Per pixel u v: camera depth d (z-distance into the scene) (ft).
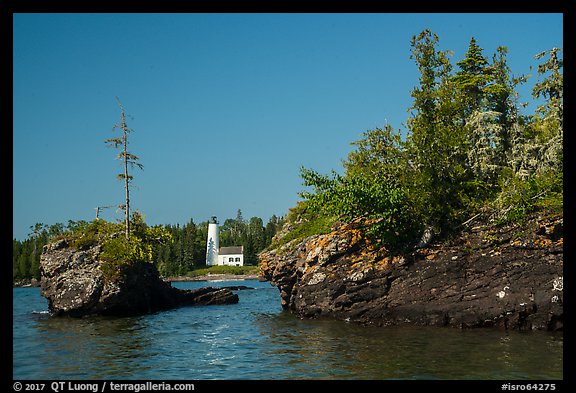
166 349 77.05
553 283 84.33
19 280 370.12
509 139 119.03
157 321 116.67
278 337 85.20
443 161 99.60
